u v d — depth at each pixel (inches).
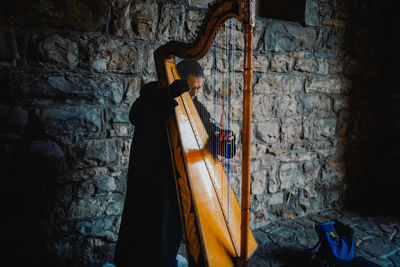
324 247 85.0
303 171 117.3
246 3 44.1
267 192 110.0
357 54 122.2
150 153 60.3
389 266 84.1
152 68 86.7
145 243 59.7
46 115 75.1
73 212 82.0
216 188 61.1
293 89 109.9
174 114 57.7
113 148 85.0
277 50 104.0
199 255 49.7
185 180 53.1
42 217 78.0
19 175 74.0
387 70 130.2
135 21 82.4
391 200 133.7
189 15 89.7
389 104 131.6
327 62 116.0
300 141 114.7
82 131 80.4
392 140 132.4
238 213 63.9
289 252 91.0
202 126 68.2
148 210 60.2
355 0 117.4
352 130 126.6
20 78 71.2
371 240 99.3
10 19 69.2
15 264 75.9
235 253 52.6
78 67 78.0
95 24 78.3
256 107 103.3
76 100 78.9
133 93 85.3
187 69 65.6
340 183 127.3
